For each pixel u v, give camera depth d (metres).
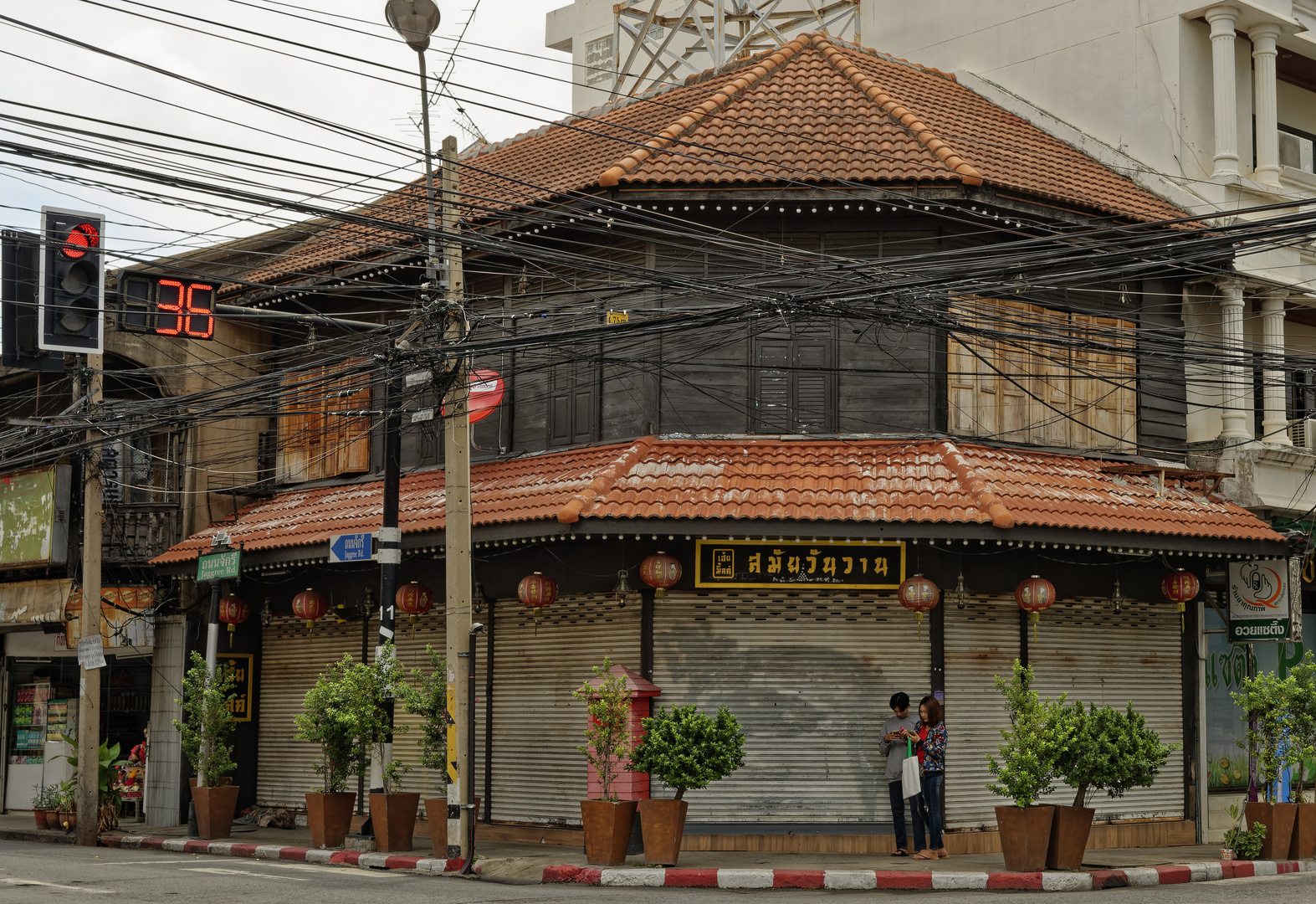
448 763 15.41
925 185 17.28
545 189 16.20
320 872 14.95
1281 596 18.56
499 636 18.80
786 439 17.66
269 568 20.80
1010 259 15.73
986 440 17.95
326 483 21.84
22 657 24.91
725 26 26.64
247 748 21.88
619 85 23.97
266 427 23.05
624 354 18.27
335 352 21.84
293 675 21.67
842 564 16.80
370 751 17.30
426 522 17.84
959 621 17.28
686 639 16.97
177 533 22.14
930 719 15.85
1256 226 12.99
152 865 15.41
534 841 17.66
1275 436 19.78
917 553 16.81
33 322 14.14
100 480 19.62
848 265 15.39
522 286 19.41
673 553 16.89
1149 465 18.70
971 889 13.88
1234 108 20.34
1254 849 15.82
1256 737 16.23
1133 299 19.36
